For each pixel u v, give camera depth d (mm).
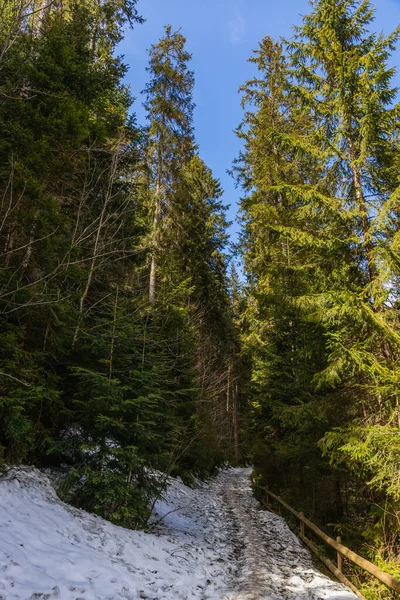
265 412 14117
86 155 9758
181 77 18734
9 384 5961
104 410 6742
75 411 6980
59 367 7852
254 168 16406
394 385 7012
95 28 13922
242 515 11492
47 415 7086
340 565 6773
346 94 8930
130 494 6664
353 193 9133
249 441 15664
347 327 8312
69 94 8930
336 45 9281
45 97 8250
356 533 8625
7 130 6992
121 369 7676
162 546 6402
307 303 8758
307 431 10188
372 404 8188
